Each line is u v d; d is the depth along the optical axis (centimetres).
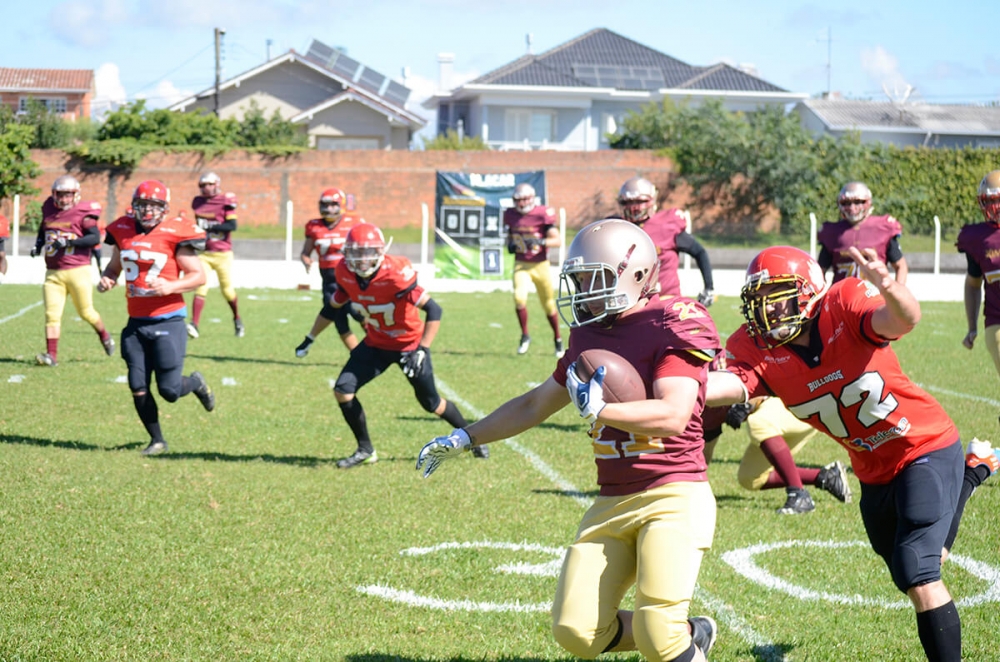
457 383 1412
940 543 472
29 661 499
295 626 557
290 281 3088
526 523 759
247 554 670
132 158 3941
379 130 5394
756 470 830
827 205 4009
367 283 906
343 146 5409
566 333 2033
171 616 563
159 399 1242
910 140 5881
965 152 4159
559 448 1023
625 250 433
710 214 4081
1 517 728
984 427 1138
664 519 434
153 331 963
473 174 3400
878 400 486
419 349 916
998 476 928
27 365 1457
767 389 516
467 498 827
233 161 4028
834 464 822
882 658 527
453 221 3391
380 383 1422
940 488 481
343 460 927
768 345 497
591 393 411
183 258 960
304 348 1445
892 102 6278
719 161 3997
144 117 4291
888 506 504
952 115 6175
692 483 443
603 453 453
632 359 432
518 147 5600
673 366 422
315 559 665
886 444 497
